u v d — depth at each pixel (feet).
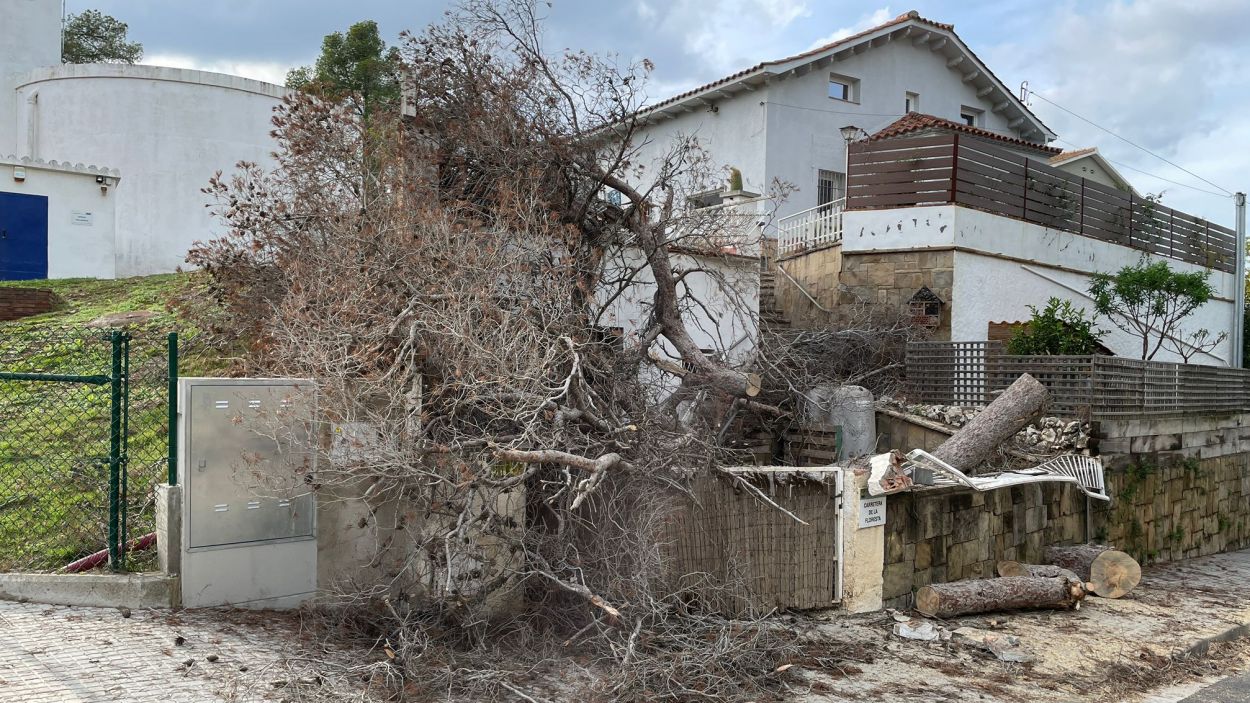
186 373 31.07
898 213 54.44
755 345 40.42
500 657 20.12
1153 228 70.13
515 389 21.54
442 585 20.59
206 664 17.30
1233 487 52.65
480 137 31.94
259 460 20.97
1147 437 44.09
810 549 27.55
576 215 34.14
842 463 34.60
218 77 73.31
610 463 20.65
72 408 28.73
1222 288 79.30
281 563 21.34
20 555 21.20
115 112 71.05
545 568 21.33
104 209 63.57
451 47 32.81
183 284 49.62
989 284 54.85
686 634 21.83
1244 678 25.53
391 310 23.71
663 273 35.73
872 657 24.16
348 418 20.52
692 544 24.81
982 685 22.66
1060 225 60.64
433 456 20.93
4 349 34.63
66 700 15.10
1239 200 76.95
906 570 29.89
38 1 84.23
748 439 40.19
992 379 44.16
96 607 19.66
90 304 46.75
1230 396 52.75
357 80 69.56
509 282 25.12
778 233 64.54
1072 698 22.47
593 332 29.19
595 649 21.04
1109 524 40.83
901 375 48.93
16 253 59.72
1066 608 31.27
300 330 22.88
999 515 34.04
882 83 78.89
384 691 17.47
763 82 71.26
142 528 22.70
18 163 59.77
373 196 30.01
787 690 20.85
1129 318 56.13
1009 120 90.89
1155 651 26.91
